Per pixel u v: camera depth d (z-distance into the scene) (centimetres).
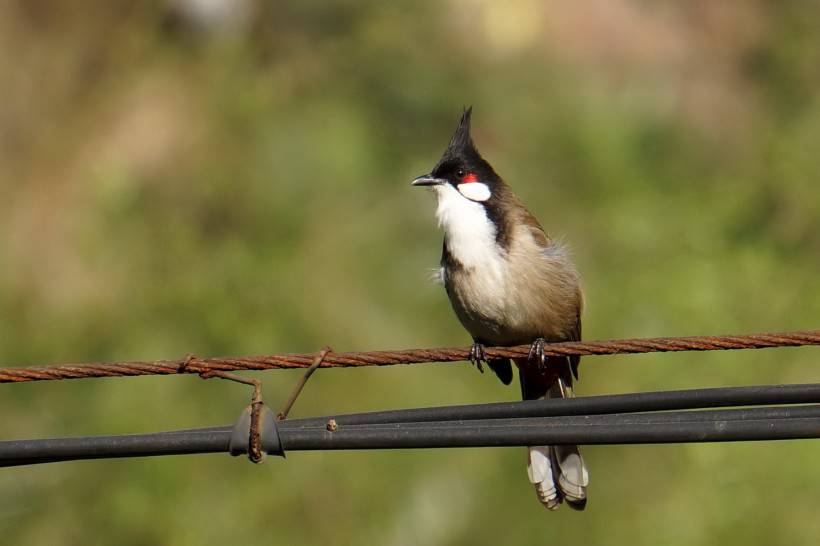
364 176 1482
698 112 1894
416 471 1155
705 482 1148
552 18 1925
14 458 584
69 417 1234
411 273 1359
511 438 570
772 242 1437
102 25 1741
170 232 1383
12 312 1420
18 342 1373
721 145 1830
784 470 1150
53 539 1146
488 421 585
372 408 1220
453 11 1664
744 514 1132
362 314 1300
